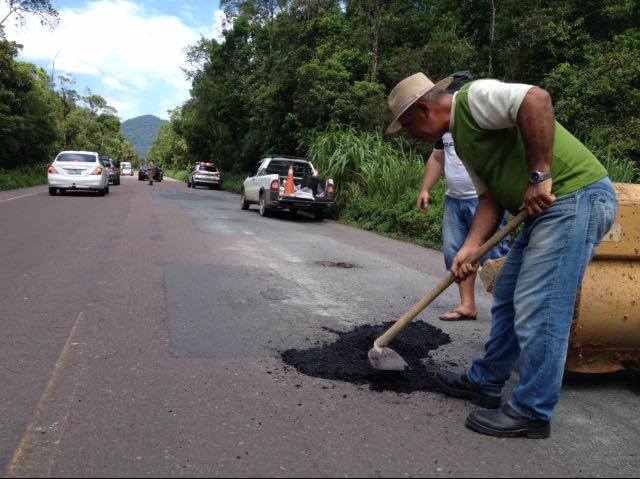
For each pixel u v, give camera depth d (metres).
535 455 2.37
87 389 2.87
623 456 2.39
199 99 34.44
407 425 2.60
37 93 32.50
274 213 15.91
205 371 3.17
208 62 36.56
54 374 3.05
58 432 2.40
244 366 3.28
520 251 2.73
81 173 18.45
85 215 12.02
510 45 17.45
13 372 3.06
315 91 19.30
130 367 3.19
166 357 3.38
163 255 7.10
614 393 3.12
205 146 38.31
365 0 20.98
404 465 2.23
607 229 2.48
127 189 26.38
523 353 2.52
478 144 2.47
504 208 2.74
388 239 10.88
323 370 3.21
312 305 4.84
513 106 2.25
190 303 4.71
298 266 6.81
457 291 5.72
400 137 16.42
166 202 17.56
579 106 12.52
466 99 2.44
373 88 18.72
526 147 2.29
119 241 8.22
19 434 2.38
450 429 2.58
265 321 4.25
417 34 22.08
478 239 2.74
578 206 2.39
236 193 28.17
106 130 88.56
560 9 15.80
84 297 4.79
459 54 18.59
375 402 2.85
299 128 20.84
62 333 3.78
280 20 23.81
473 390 2.89
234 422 2.55
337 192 14.90
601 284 2.93
